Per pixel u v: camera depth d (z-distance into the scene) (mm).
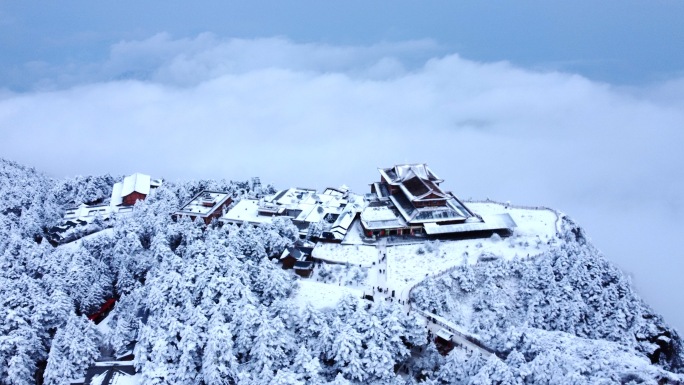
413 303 101438
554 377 65750
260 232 121062
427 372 81438
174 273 92500
